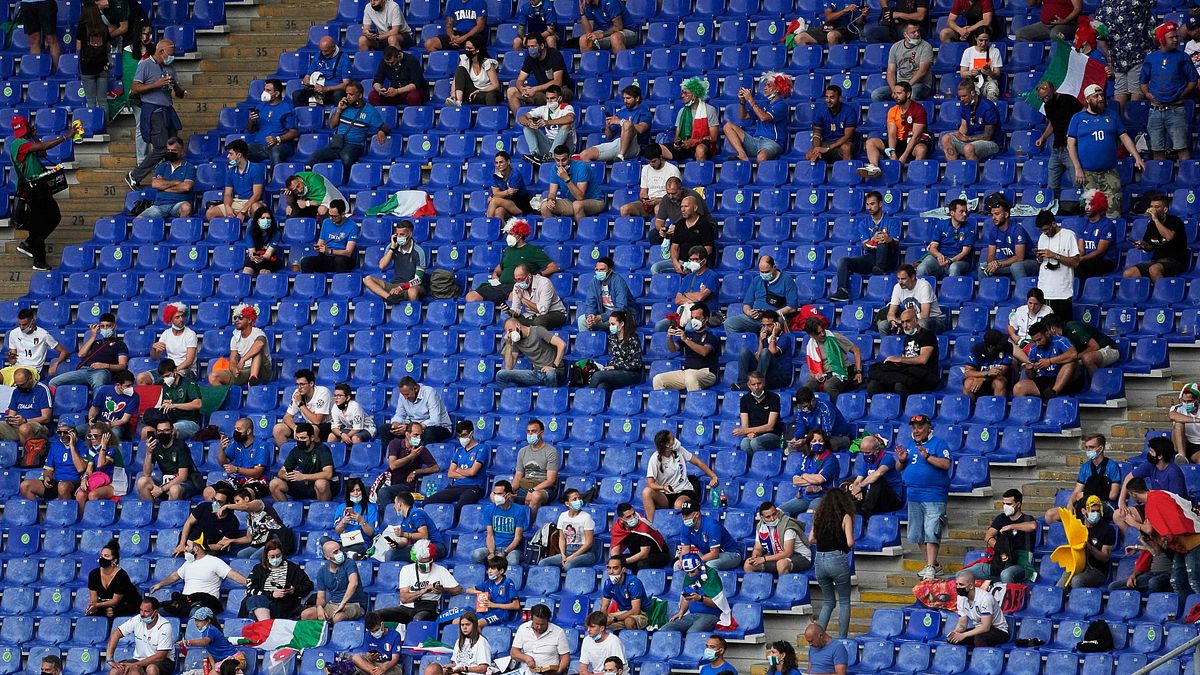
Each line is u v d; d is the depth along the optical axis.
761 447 90.94
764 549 84.62
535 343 98.69
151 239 111.62
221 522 90.69
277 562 86.69
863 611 84.81
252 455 95.12
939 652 78.62
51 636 88.81
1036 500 88.31
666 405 95.38
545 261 104.19
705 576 82.38
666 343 99.25
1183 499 79.25
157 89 115.81
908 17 112.69
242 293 107.31
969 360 94.69
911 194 104.31
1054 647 78.44
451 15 120.62
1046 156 105.81
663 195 106.50
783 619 83.00
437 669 78.94
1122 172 104.12
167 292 108.31
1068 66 106.75
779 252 102.81
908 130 107.19
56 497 96.62
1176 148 103.62
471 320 103.00
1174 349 92.88
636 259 104.00
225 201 111.62
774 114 109.75
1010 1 113.56
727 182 107.88
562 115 111.19
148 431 95.81
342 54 118.81
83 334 106.38
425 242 108.44
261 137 115.50
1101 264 97.50
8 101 120.75
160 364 99.25
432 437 95.44
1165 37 104.25
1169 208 101.38
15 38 124.81
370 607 86.88
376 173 113.06
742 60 115.56
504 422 96.44
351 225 108.75
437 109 116.12
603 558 88.38
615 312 97.50
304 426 93.25
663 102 114.50
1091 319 95.25
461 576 87.56
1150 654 76.50
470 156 113.75
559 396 97.06
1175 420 86.44
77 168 118.00
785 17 118.06
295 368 102.56
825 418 89.81
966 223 100.38
